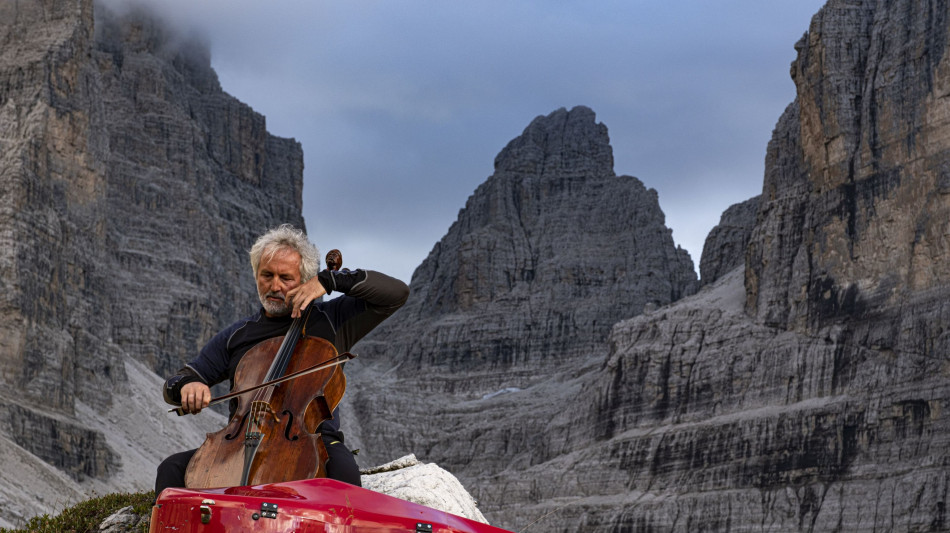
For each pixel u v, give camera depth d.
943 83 182.12
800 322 196.12
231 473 4.64
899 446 168.00
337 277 5.28
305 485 3.98
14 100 157.50
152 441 157.00
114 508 11.41
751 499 178.88
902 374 173.75
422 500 10.40
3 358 127.69
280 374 5.08
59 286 142.88
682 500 185.88
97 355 156.62
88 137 165.75
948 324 171.12
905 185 185.38
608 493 197.88
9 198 137.88
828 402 180.62
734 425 189.50
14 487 99.88
